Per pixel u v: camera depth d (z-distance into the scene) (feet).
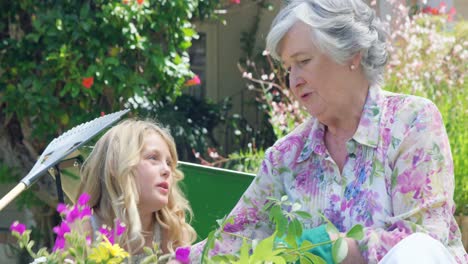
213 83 31.48
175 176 11.69
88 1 21.09
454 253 9.12
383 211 9.21
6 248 21.08
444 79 19.88
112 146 11.02
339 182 9.61
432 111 9.36
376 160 9.36
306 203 9.76
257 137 28.99
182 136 26.16
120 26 20.89
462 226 17.67
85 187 11.21
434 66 20.16
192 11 22.47
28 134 22.00
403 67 20.10
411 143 9.21
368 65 9.42
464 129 18.22
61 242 7.45
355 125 9.62
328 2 9.18
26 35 21.35
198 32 31.22
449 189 9.17
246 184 12.46
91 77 20.51
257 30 31.40
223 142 29.73
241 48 31.55
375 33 9.34
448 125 18.15
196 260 9.75
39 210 21.89
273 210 7.38
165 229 11.36
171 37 22.07
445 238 8.86
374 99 9.52
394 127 9.34
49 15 20.66
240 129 29.71
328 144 9.89
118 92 20.97
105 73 20.84
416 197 9.07
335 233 7.36
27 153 22.45
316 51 9.21
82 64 21.01
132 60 21.62
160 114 25.72
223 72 31.55
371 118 9.46
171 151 11.43
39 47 21.34
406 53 20.21
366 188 9.36
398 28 22.94
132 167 10.87
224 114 29.55
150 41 22.12
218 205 12.63
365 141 9.41
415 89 19.20
